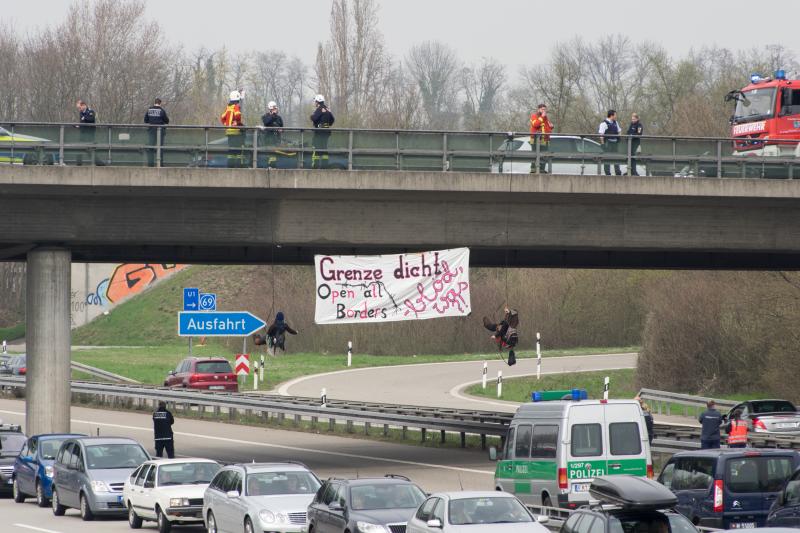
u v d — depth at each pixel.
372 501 48.28
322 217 76.19
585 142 74.62
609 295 194.00
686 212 77.25
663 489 36.53
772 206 77.19
